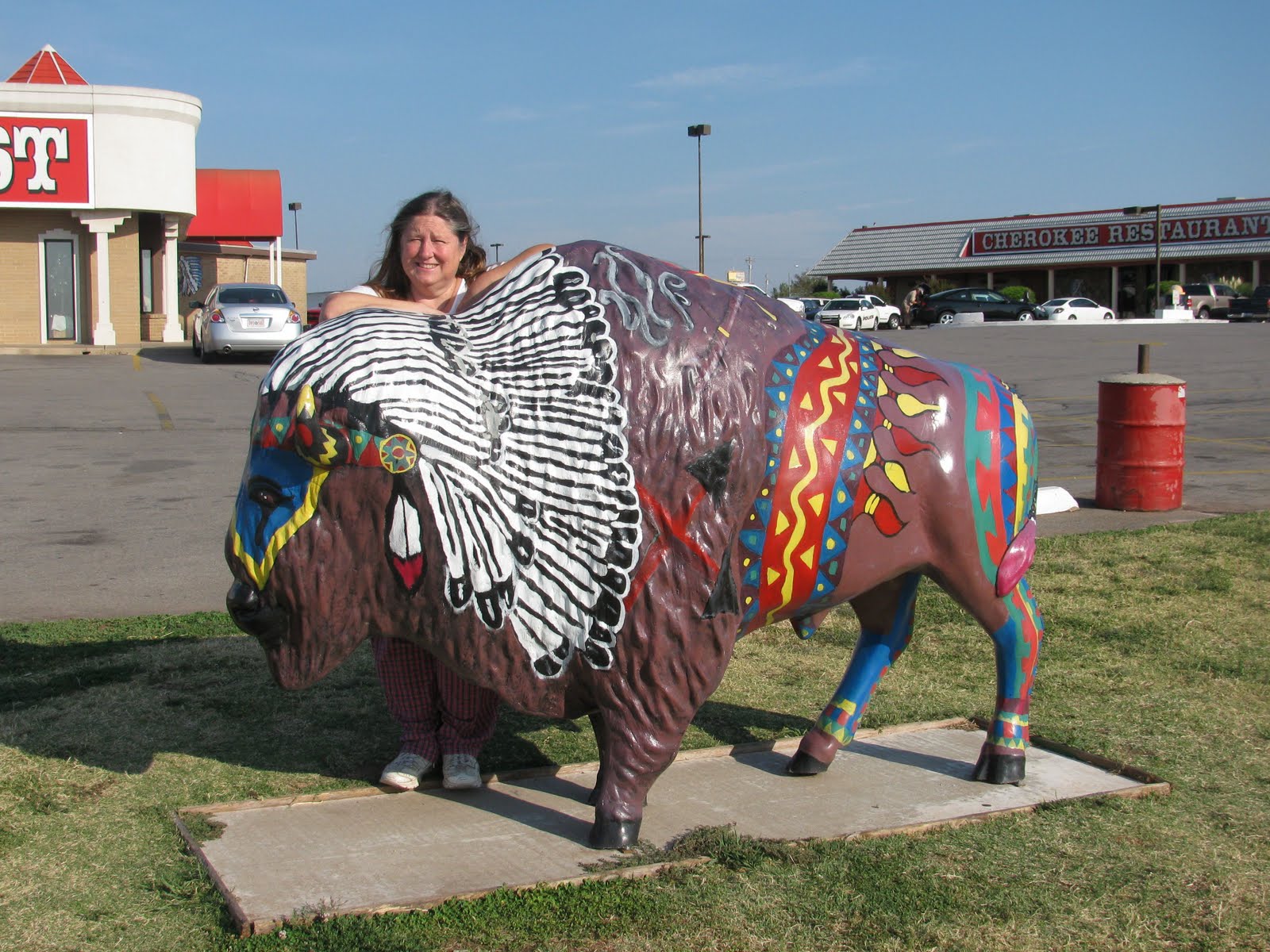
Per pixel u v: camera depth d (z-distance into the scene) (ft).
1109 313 138.51
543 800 12.65
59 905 10.08
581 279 10.93
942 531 12.00
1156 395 30.91
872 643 13.65
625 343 10.56
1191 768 13.80
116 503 30.91
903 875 10.88
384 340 10.41
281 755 13.92
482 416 10.47
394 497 10.36
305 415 9.94
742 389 10.77
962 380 12.36
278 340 74.18
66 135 85.66
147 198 88.69
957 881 10.79
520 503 10.47
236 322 73.41
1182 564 24.14
